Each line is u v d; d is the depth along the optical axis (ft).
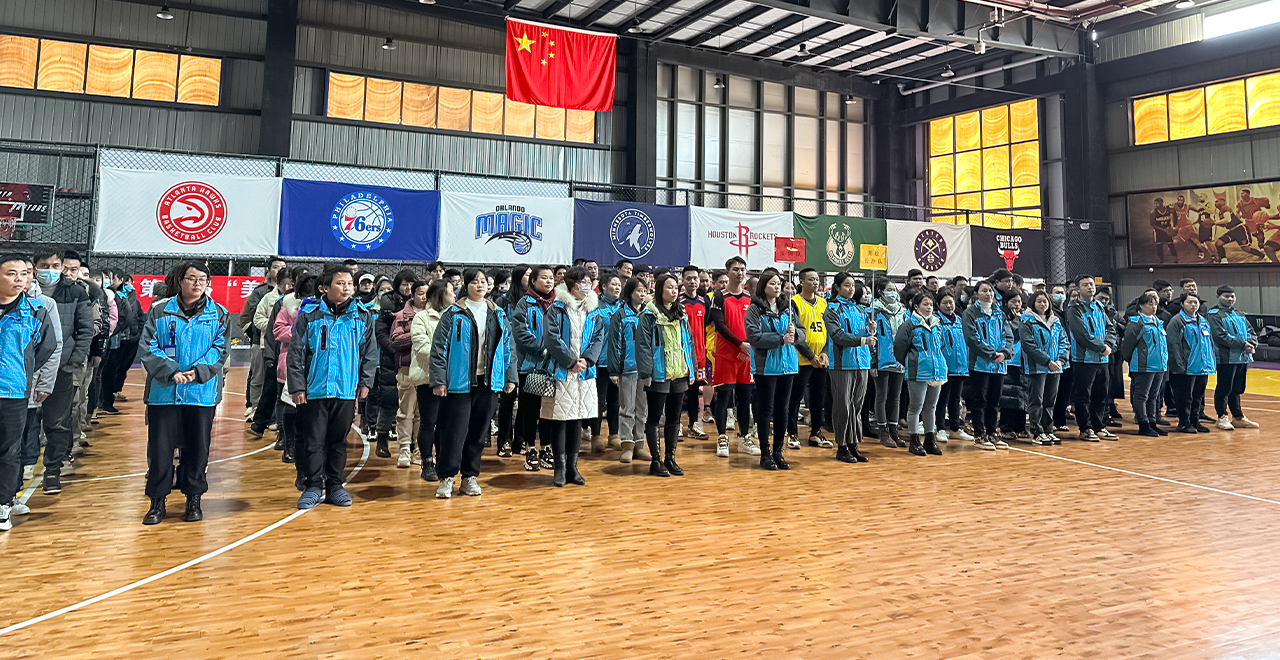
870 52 60.85
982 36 52.65
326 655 8.00
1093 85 59.52
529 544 12.23
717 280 22.41
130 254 29.30
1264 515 14.66
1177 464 20.06
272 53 46.19
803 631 8.81
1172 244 57.16
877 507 15.01
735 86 62.59
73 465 17.66
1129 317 26.58
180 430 13.44
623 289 21.30
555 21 54.34
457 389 15.05
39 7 42.75
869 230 43.96
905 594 10.11
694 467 19.07
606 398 22.44
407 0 50.37
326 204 31.53
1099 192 59.36
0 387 12.20
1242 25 53.01
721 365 20.63
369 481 16.94
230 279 33.81
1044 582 10.65
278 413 20.38
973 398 22.89
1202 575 11.03
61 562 10.94
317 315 14.51
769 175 63.82
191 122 45.60
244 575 10.54
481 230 33.99
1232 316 26.94
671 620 9.11
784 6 44.80
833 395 20.18
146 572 10.60
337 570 10.83
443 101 52.24
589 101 43.86
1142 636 8.78
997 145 64.08
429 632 8.66
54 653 7.90
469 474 15.75
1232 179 53.98
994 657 8.14
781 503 15.25
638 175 56.54
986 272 47.96
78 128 43.14
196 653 7.98
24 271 12.44
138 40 44.57
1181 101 56.54
